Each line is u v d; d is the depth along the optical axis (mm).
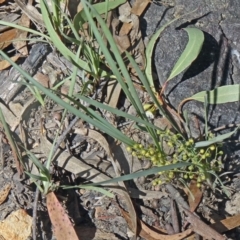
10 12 822
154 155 695
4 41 811
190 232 748
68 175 771
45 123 782
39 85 644
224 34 781
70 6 799
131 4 799
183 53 752
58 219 750
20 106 788
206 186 752
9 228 750
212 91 752
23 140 780
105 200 768
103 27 624
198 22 786
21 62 807
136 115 773
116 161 767
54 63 798
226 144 755
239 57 776
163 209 762
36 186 768
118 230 760
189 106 764
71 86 733
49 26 760
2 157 776
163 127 763
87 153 776
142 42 787
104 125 673
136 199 766
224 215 756
